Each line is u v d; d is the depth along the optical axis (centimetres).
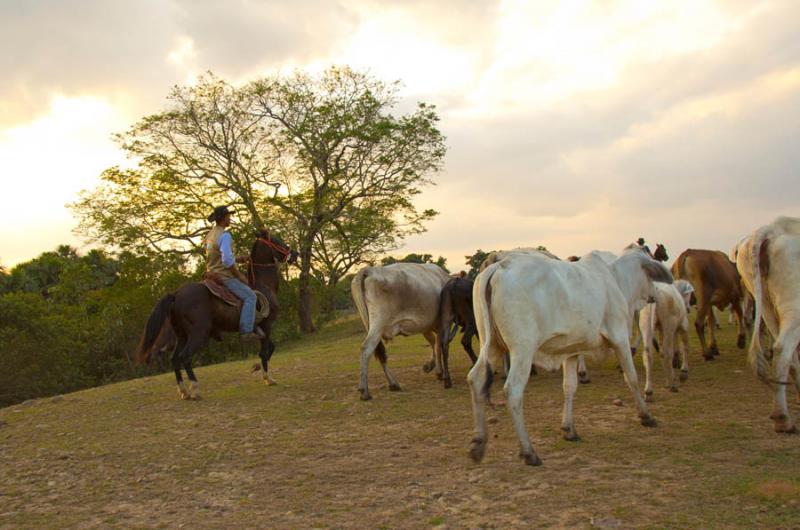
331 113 3186
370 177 3325
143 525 528
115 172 3138
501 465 637
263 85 3180
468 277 1208
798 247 696
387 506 542
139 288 2992
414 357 1537
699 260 1207
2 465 743
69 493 626
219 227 1115
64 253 4944
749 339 1429
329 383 1201
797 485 523
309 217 3253
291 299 3225
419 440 756
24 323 2584
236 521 527
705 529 455
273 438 801
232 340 2917
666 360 945
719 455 625
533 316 639
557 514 501
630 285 855
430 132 3200
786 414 687
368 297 1054
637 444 680
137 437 845
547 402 920
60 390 2659
